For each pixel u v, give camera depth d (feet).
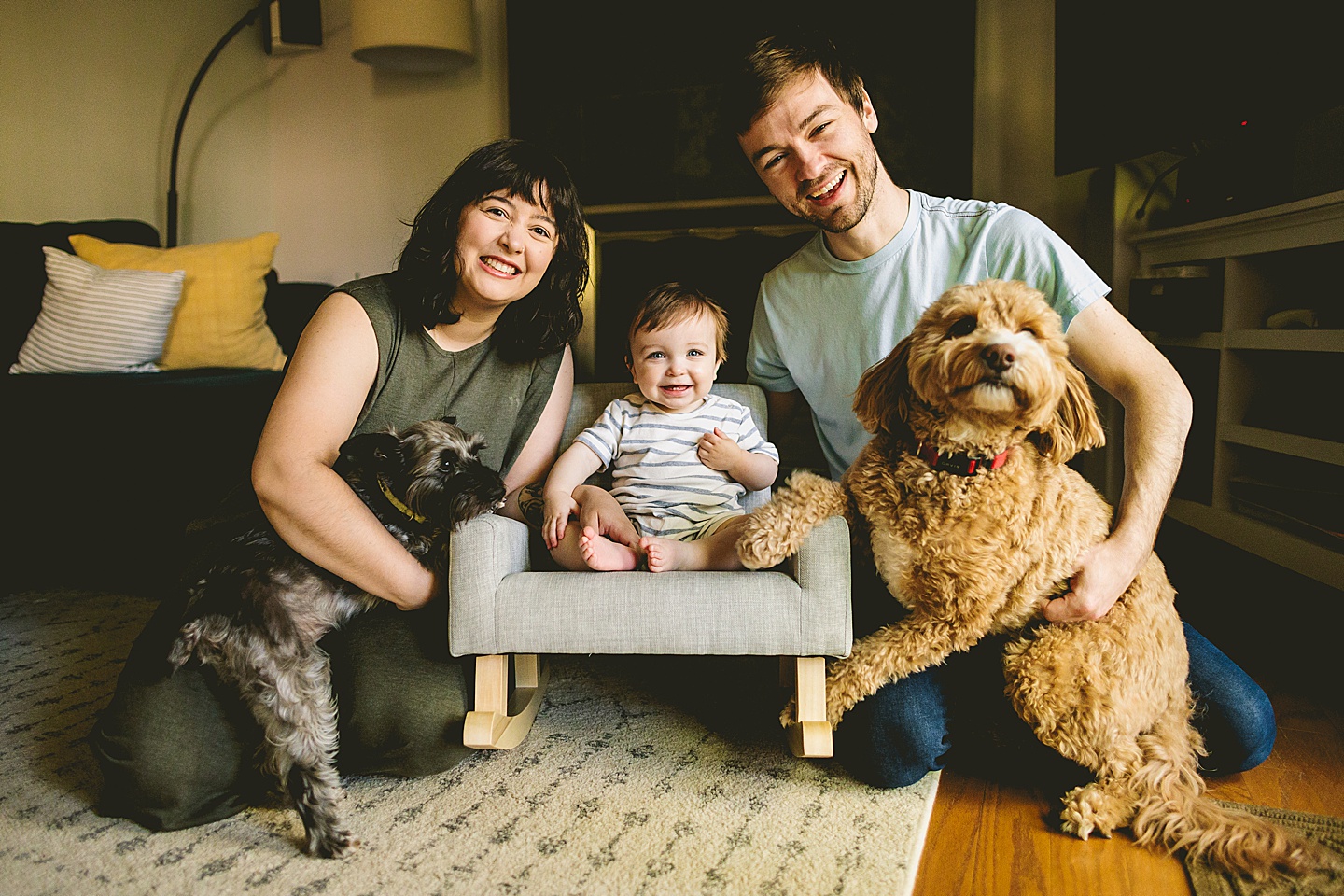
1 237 9.22
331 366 4.23
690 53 10.96
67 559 7.47
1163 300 7.76
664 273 11.05
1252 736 4.19
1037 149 10.00
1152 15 7.66
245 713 4.09
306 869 3.64
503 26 12.46
